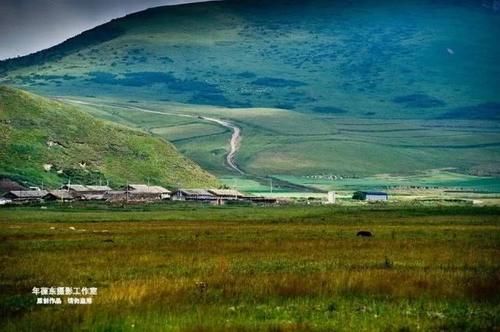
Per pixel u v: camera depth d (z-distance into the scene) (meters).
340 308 52.25
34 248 100.62
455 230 137.75
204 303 53.38
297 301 54.97
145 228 152.50
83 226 161.62
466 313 50.53
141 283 62.31
